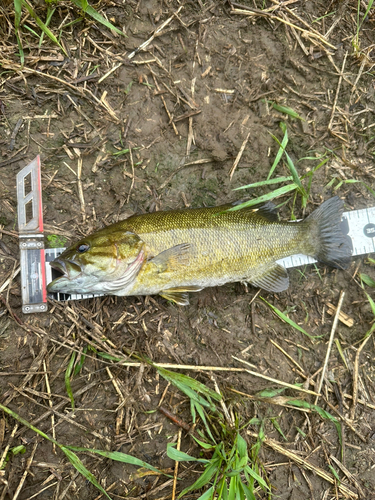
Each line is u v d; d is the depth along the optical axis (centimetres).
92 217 47
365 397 49
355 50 50
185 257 43
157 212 43
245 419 47
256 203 44
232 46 49
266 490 46
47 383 45
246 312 48
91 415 45
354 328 49
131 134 48
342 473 48
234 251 44
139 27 48
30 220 45
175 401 46
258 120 50
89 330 46
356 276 50
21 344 45
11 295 45
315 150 50
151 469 42
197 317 48
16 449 43
